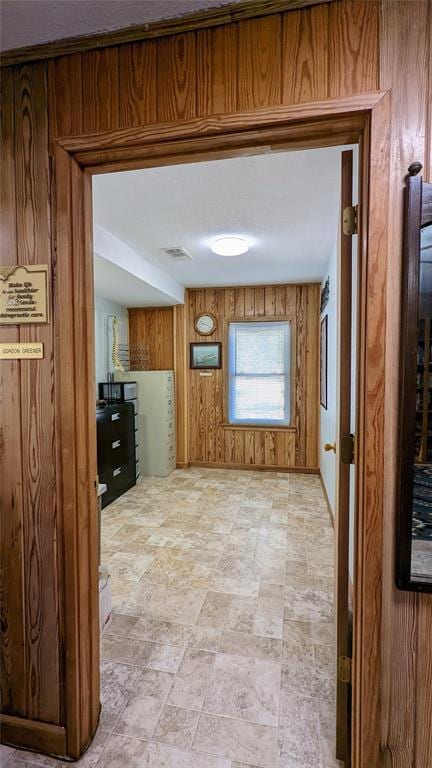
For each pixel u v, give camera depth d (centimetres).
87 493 124
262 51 97
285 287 451
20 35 108
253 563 242
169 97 104
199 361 480
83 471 122
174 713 135
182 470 474
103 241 266
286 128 99
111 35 106
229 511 334
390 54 92
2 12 100
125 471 388
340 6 93
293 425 456
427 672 97
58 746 121
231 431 476
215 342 474
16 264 119
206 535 285
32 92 114
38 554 122
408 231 91
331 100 94
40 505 121
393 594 97
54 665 122
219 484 414
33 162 116
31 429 121
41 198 116
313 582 220
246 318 462
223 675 152
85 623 123
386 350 95
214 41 100
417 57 91
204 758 120
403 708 98
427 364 93
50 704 122
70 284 116
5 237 119
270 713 135
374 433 96
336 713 121
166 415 447
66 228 114
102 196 214
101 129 109
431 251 91
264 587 215
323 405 371
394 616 97
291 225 260
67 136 112
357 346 104
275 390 461
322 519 314
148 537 282
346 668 117
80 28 105
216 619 187
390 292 94
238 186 203
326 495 352
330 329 312
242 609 195
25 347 120
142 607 197
